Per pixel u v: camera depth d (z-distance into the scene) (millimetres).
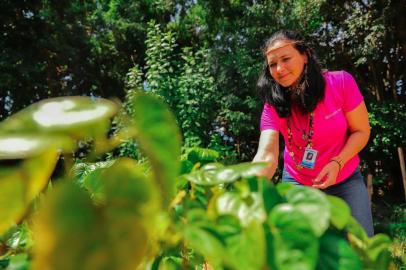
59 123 334
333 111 1905
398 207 8859
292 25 11086
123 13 16422
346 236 444
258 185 386
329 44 12016
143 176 355
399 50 11836
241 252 338
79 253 321
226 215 355
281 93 1968
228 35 11242
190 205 390
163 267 473
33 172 332
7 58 11047
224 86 10602
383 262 442
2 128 338
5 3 11820
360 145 1896
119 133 350
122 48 15812
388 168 11414
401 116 10648
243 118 10055
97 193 452
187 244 441
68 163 347
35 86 11992
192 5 14492
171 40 8445
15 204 336
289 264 335
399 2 10617
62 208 328
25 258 426
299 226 344
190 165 650
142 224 342
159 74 8156
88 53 14344
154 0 15445
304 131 1958
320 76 1908
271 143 2008
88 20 15531
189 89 8078
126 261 331
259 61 10633
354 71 12078
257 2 12430
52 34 13266
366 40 10469
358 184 1957
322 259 373
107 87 15609
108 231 332
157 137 351
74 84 14078
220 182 396
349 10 11383
